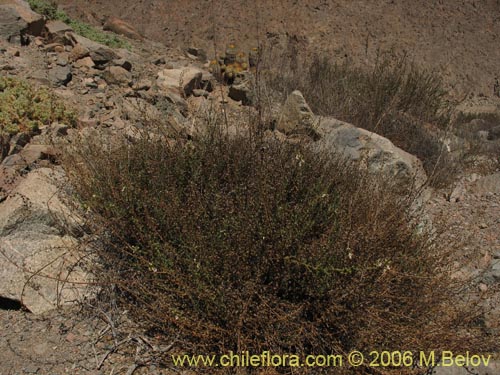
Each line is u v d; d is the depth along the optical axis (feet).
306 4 62.39
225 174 12.12
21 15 21.84
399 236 11.26
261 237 10.38
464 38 63.82
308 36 60.08
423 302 10.37
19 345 10.42
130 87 20.48
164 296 10.13
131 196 11.57
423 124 26.48
